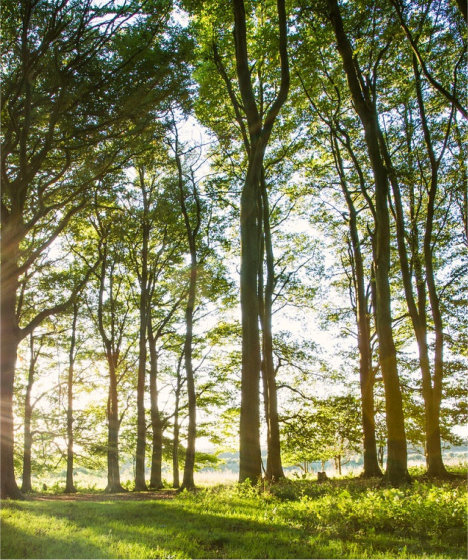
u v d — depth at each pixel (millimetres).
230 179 26078
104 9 13633
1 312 15211
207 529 8547
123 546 6945
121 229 22750
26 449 22859
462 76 21031
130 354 34656
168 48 14805
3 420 15000
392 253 27219
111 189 18906
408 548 7000
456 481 17516
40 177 16656
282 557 6422
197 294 29344
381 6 18172
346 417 27344
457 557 6332
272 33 20062
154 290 31969
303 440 27344
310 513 9750
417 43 20000
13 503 12500
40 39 13445
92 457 28031
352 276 29500
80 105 14320
